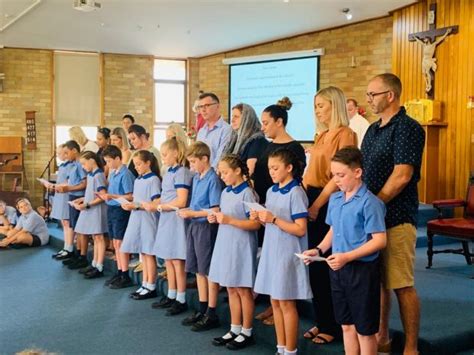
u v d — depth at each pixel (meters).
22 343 3.45
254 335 3.44
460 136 6.16
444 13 6.29
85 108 9.88
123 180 4.77
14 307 4.21
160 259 4.93
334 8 7.00
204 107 4.05
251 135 3.61
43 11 7.14
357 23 7.72
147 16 7.41
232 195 3.30
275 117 3.26
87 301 4.38
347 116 2.95
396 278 2.54
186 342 3.45
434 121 6.27
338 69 8.02
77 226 5.22
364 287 2.43
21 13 7.21
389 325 2.96
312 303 3.33
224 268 3.27
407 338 2.58
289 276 2.87
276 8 7.02
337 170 2.45
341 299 2.53
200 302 3.78
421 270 4.40
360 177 2.47
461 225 4.42
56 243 6.73
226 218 3.19
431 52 6.39
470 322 3.04
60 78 9.71
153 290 4.46
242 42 9.05
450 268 4.47
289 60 8.66
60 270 5.49
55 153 9.70
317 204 2.87
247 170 3.36
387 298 2.71
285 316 2.91
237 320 3.38
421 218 5.95
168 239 4.02
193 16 7.40
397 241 2.54
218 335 3.56
